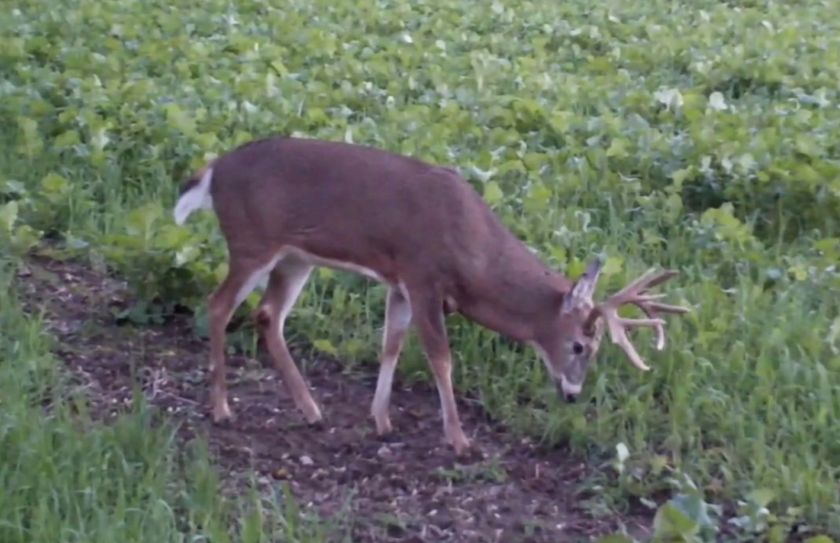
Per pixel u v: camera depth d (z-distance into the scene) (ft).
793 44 68.69
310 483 31.45
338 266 33.35
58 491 28.22
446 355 32.81
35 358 34.12
